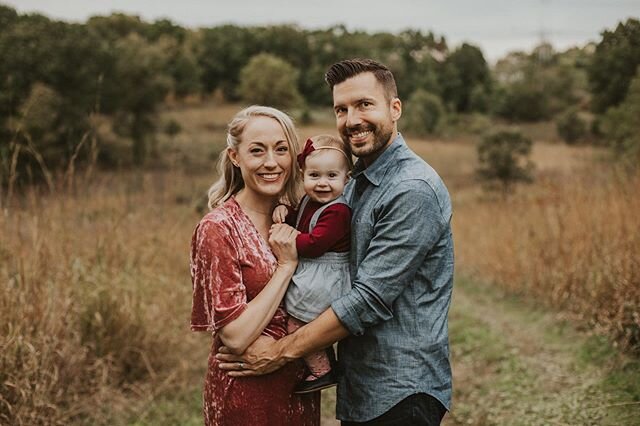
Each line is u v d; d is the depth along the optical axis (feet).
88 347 15.89
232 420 8.21
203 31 300.61
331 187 8.21
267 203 8.66
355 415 8.10
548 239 25.40
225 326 7.74
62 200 16.79
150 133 114.52
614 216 20.92
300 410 8.49
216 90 276.00
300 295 8.02
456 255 43.42
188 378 17.19
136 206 20.29
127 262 17.98
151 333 16.94
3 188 15.72
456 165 136.15
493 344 20.31
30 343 13.29
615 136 39.42
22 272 14.26
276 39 303.89
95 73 95.45
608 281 18.85
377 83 7.93
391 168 7.99
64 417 13.21
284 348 7.78
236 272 7.87
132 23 187.73
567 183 25.66
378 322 7.63
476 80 287.89
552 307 23.31
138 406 15.15
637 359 15.76
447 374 8.18
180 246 21.75
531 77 233.96
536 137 141.69
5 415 12.21
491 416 14.83
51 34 90.58
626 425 12.72
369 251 7.80
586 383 15.35
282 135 8.31
